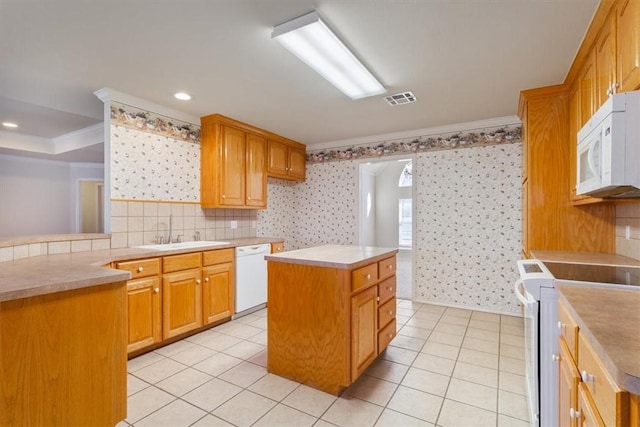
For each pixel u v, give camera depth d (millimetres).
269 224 4789
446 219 3984
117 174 2898
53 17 1755
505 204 3668
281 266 2281
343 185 4793
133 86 2725
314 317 2145
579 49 2105
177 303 2848
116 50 2121
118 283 1561
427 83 2668
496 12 1743
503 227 3682
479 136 3799
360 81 2557
